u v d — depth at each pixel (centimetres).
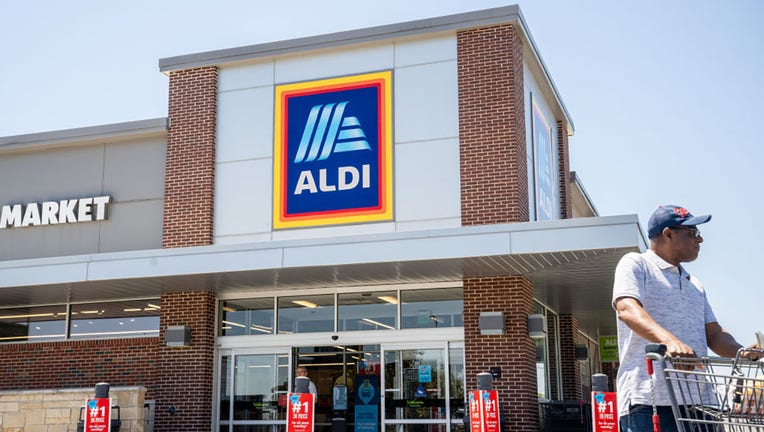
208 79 2100
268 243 1766
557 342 2481
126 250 2112
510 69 1888
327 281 1919
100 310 2175
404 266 1739
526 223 1622
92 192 2181
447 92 1931
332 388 1948
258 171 2038
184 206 2059
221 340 2033
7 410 1720
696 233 541
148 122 2123
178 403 1980
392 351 1928
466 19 1925
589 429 1805
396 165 1936
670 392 471
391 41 1992
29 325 2231
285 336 1991
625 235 1565
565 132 2539
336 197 1967
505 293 1830
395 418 1892
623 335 525
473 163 1878
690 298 536
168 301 2041
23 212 2219
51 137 2198
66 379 2145
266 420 1973
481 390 1473
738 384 482
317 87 2033
